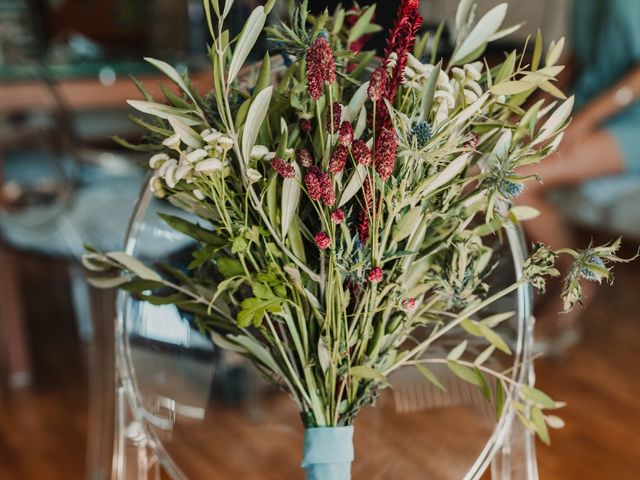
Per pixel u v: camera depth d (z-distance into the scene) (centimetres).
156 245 96
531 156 78
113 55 312
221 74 76
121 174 237
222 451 93
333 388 84
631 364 271
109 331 194
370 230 77
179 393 95
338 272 78
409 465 90
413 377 91
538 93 120
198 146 77
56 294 340
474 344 91
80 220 214
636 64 266
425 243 84
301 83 79
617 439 228
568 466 215
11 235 214
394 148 72
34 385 268
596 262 77
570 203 307
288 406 93
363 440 90
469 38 85
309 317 84
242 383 93
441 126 76
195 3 310
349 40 90
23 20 340
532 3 353
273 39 82
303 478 91
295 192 77
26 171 227
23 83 232
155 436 96
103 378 196
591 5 292
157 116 82
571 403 247
